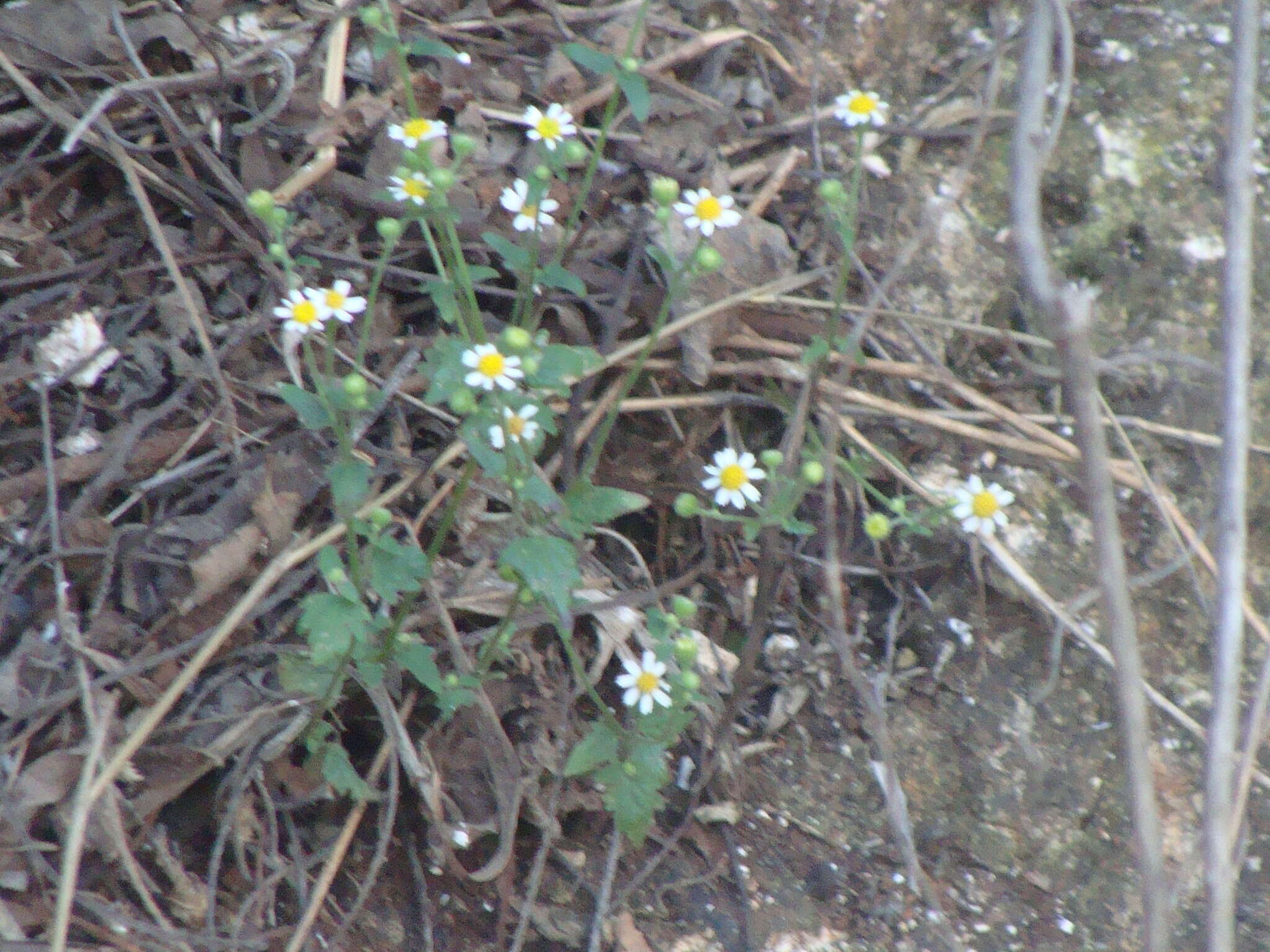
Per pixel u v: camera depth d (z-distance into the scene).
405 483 1.22
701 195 1.18
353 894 1.20
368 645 1.18
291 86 1.23
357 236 1.25
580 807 1.22
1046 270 1.07
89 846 1.16
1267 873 1.23
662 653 1.18
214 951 1.17
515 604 1.17
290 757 1.20
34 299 1.22
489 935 1.20
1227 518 1.09
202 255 1.24
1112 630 1.07
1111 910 1.22
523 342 1.12
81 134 1.22
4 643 1.18
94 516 1.20
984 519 1.18
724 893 1.22
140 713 1.17
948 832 1.24
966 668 1.25
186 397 1.22
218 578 1.19
